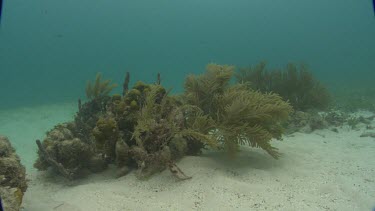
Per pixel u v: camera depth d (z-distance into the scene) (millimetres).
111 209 1119
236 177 1366
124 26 31453
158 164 1404
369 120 2748
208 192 1200
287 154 1739
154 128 1475
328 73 11438
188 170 1409
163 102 1627
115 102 1724
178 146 1507
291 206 1097
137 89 1750
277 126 1708
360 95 4473
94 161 1537
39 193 1388
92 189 1311
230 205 1104
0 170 1122
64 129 1694
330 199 1156
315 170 1473
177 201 1152
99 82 2145
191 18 33094
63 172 1486
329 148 1890
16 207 974
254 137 1532
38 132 2898
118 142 1467
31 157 2100
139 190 1282
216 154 1679
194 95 1777
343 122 2699
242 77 3438
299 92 3184
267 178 1360
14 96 7324
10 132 2918
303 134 2332
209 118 1651
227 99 1662
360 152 1789
